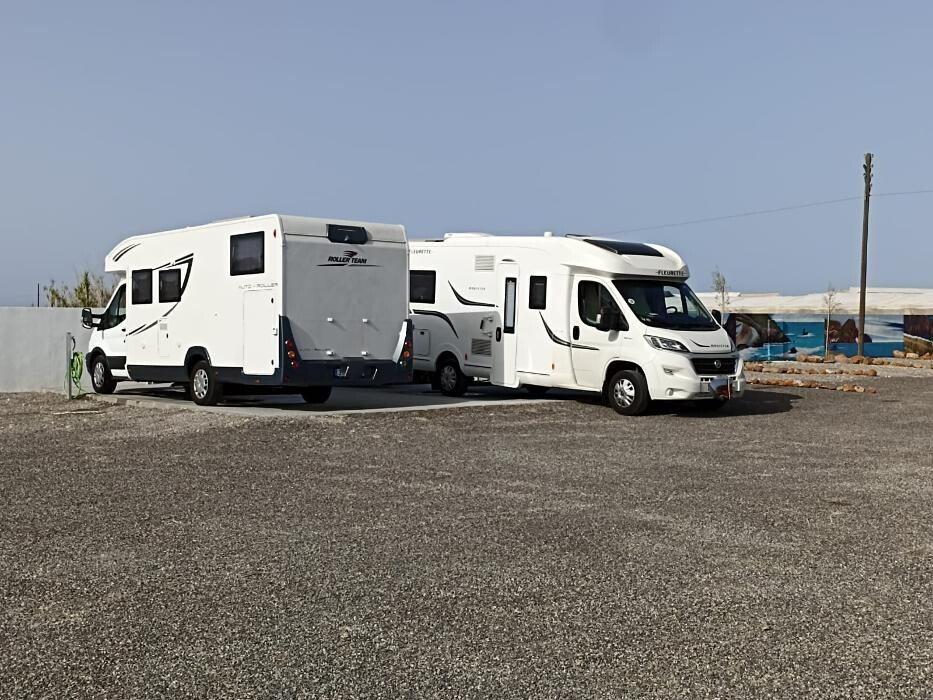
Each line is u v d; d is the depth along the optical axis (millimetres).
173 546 7320
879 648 5191
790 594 6129
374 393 20484
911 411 17219
